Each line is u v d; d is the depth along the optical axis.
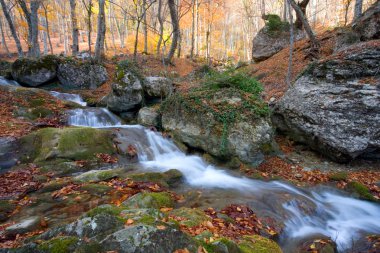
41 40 43.50
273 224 4.66
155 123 9.88
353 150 7.40
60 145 7.29
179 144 8.65
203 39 45.44
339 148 7.62
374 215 5.66
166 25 37.66
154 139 8.85
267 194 5.75
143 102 11.42
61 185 5.67
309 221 5.14
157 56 22.33
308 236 4.62
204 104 8.49
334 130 7.78
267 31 19.36
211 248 2.62
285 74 13.76
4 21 44.31
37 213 4.54
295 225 4.88
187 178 6.69
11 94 11.25
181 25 35.97
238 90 8.74
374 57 8.43
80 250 2.20
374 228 5.16
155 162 7.74
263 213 4.95
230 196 5.60
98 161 7.29
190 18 35.31
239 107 8.17
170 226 2.48
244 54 43.34
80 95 13.66
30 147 7.32
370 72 8.32
